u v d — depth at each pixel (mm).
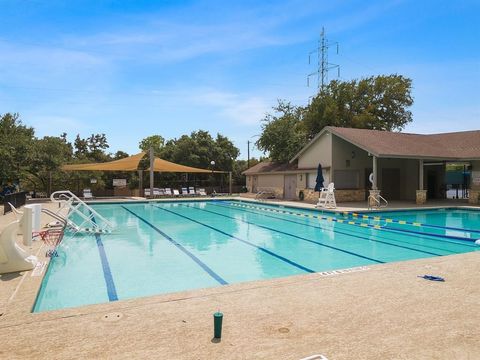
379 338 3834
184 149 41781
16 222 6660
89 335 3887
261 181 32906
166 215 19609
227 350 3557
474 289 5461
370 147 20531
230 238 12453
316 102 35969
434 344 3709
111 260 9219
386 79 37188
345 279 6000
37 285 5805
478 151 23172
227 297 5094
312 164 25844
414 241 11922
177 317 4371
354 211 18203
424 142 25406
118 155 49312
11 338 3830
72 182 34844
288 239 12312
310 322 4234
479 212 19562
